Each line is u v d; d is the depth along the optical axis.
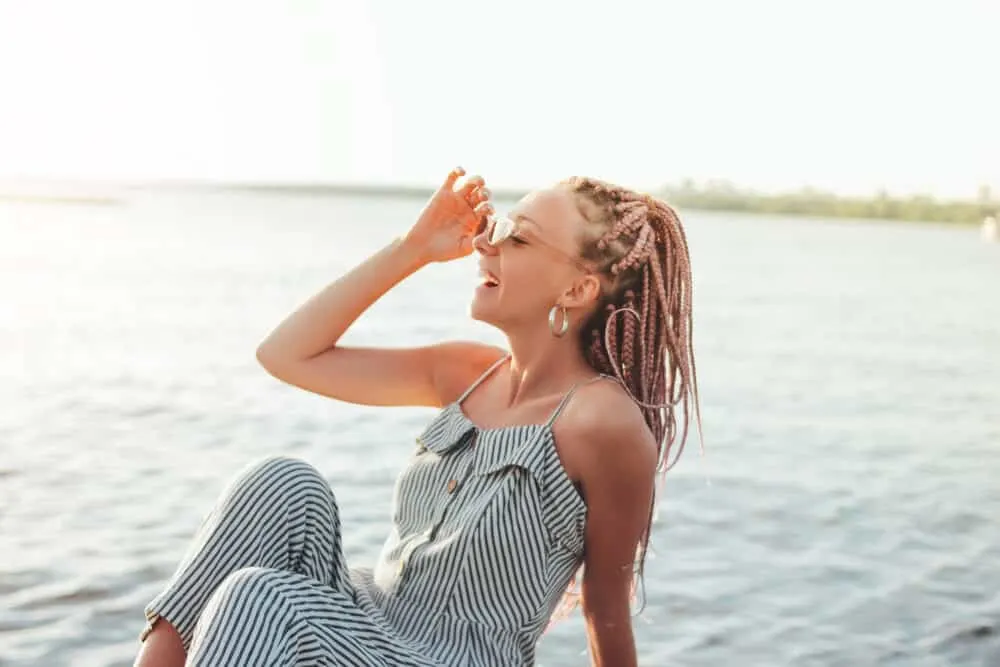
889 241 96.12
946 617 5.29
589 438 2.42
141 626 4.71
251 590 1.99
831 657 4.74
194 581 2.19
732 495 7.79
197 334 17.55
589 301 2.57
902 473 8.92
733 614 5.25
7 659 4.30
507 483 2.40
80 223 72.25
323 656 2.03
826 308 29.05
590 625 2.59
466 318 22.61
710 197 153.88
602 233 2.55
